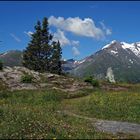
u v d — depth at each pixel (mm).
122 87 79250
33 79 72438
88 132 25359
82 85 74625
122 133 27391
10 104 49906
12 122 26250
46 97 57812
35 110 38188
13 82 67938
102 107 46562
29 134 22469
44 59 124938
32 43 125500
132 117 41000
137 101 49031
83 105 49062
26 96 58125
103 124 33938
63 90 68000
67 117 36250
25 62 125312
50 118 32125
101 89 74250
